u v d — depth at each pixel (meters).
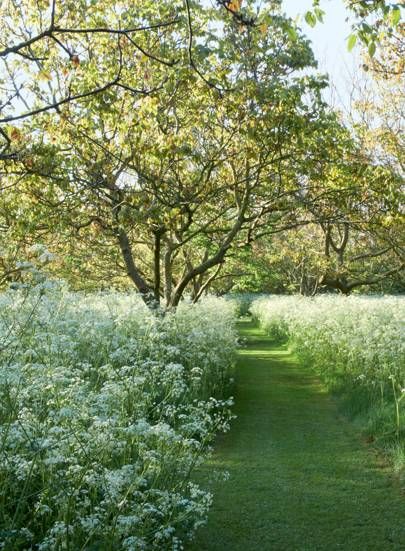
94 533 4.57
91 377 8.05
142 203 12.34
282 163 14.97
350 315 16.78
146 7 13.22
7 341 6.23
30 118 12.74
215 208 17.22
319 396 14.35
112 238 17.31
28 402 5.78
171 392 7.13
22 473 4.68
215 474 6.65
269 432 10.98
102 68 13.12
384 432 9.83
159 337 9.52
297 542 6.48
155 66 12.77
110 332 9.34
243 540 6.49
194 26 12.70
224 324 16.25
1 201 13.03
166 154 12.05
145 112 12.61
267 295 52.09
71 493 4.59
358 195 15.08
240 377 17.25
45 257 6.20
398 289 37.62
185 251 20.83
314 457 9.41
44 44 13.45
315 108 13.76
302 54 13.18
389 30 8.97
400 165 21.55
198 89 13.04
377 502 7.57
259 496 7.75
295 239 28.83
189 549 6.18
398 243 21.72
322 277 25.38
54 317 7.69
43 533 4.85
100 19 12.92
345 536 6.62
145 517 4.91
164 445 5.58
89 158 12.96
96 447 4.97
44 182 12.57
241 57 12.95
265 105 13.03
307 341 18.62
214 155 13.55
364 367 12.59
